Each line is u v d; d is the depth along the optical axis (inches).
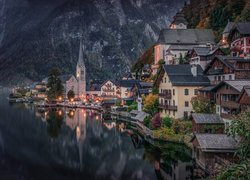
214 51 4803.2
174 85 3745.1
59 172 2456.9
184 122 3398.1
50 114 6456.7
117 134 3988.7
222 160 1991.9
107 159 2778.1
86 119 5561.0
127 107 6003.9
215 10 7711.6
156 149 3024.1
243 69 3444.9
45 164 2689.5
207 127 2837.1
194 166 2426.2
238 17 6560.0
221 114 2957.7
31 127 4549.7
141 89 5792.3
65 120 5393.7
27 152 3063.5
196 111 3371.1
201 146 2127.2
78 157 2869.1
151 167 2495.1
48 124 4864.7
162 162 2625.5
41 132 4143.7
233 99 2878.9
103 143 3452.3
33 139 3681.1
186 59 5846.5
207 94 3474.4
